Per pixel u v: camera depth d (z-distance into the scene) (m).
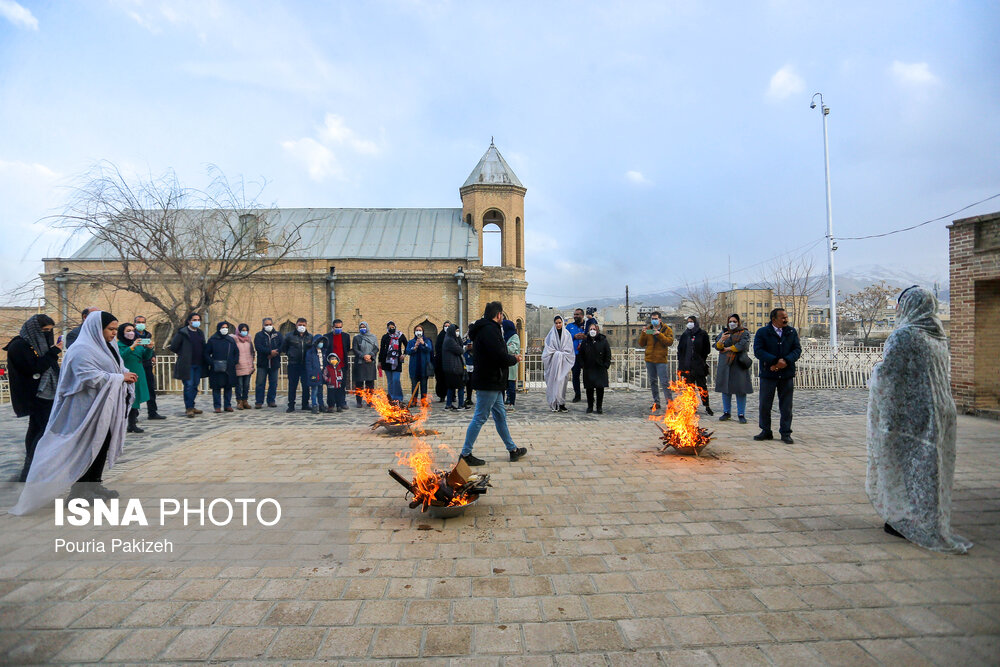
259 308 26.62
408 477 6.02
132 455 7.18
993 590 3.36
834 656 2.69
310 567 3.73
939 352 4.21
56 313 23.36
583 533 4.34
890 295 52.38
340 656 2.70
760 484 5.71
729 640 2.83
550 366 11.63
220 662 2.66
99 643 2.82
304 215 31.81
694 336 10.69
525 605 3.21
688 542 4.15
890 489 4.22
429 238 30.09
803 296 40.19
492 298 29.56
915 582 3.47
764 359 7.98
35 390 6.08
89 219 16.34
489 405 6.51
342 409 11.88
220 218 22.11
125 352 8.84
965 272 10.44
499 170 31.09
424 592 3.37
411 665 2.63
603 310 73.81
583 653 2.72
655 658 2.68
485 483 4.95
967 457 6.86
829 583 3.46
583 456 7.06
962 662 2.63
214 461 6.82
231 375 11.57
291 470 6.36
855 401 13.19
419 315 27.16
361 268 27.25
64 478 4.97
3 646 2.80
